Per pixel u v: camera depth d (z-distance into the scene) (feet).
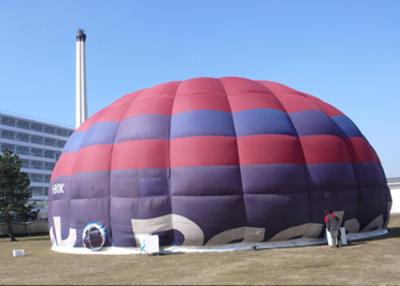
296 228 50.24
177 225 48.60
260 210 48.78
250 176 49.21
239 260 41.81
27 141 317.22
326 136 54.13
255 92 56.75
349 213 53.52
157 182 49.47
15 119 309.63
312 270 35.96
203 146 49.65
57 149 340.39
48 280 34.53
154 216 48.85
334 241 49.39
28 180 107.96
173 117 53.36
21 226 119.34
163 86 59.67
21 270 40.98
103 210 51.19
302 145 52.70
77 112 146.30
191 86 57.72
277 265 38.50
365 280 31.94
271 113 53.42
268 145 50.44
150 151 50.67
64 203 55.52
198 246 48.78
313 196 51.08
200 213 48.14
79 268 40.52
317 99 63.05
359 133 61.36
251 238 49.37
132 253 49.24
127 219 49.65
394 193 172.45
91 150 54.08
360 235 56.39
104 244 50.72
